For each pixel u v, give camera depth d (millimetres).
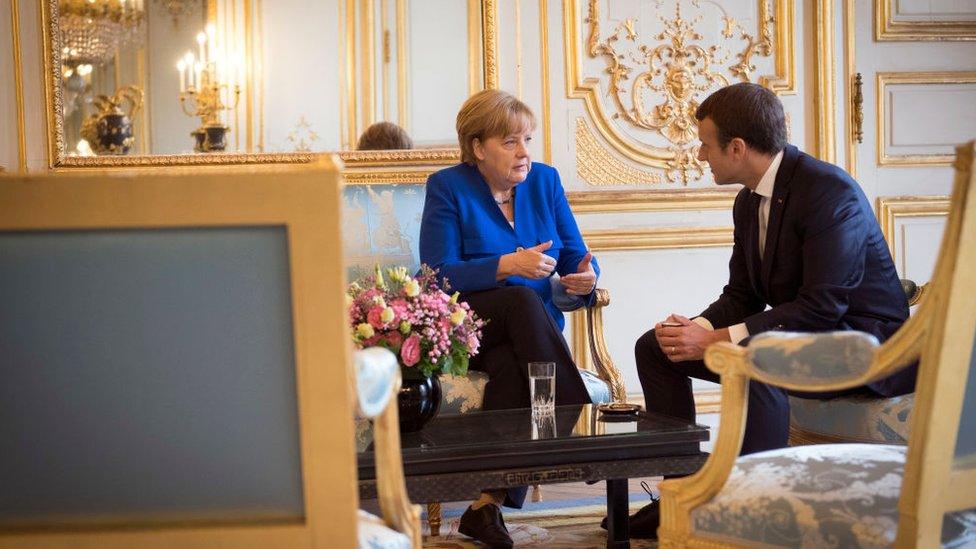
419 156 3996
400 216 3502
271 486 1244
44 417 1222
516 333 2764
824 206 2535
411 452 1982
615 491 2318
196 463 1238
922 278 4414
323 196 1188
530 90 4168
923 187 4422
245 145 3969
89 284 1197
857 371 1353
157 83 3926
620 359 4227
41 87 3879
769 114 2629
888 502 1402
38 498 1242
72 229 1186
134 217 1180
